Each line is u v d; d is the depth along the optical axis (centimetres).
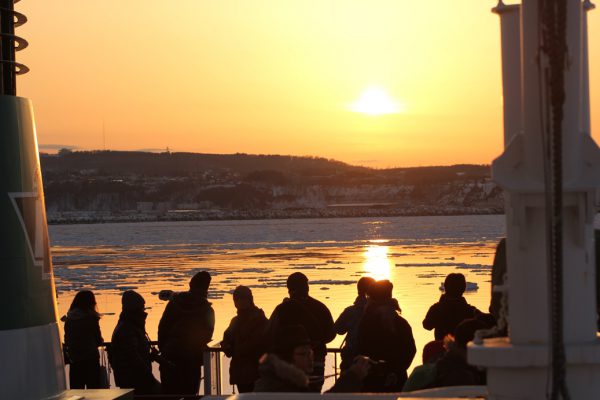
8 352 859
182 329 1909
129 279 14550
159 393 1895
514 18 671
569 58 544
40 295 904
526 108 567
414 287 10706
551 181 538
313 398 779
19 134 895
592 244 606
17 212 878
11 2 919
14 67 930
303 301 1717
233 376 1723
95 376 1920
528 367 580
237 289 1738
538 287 593
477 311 1566
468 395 797
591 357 571
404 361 1623
